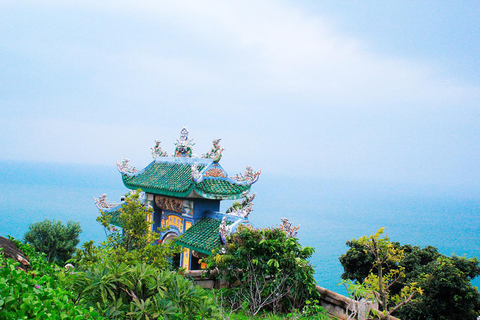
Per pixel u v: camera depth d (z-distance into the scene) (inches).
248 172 814.5
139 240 546.3
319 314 539.8
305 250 581.9
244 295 561.9
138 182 892.0
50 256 1278.3
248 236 581.0
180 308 290.0
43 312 191.2
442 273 761.6
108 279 282.8
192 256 762.2
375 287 605.6
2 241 343.9
